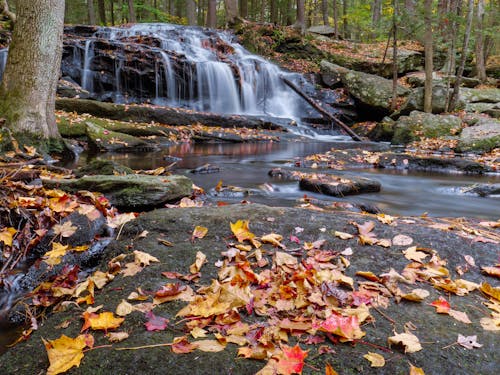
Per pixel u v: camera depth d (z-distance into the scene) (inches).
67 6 1243.8
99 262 110.9
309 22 1337.4
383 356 59.8
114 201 149.5
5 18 573.6
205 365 57.2
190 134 430.0
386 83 638.5
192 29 811.4
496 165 305.4
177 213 122.2
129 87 563.2
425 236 109.0
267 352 58.9
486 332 67.6
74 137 339.9
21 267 107.6
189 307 71.1
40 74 254.2
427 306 75.5
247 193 195.2
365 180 216.7
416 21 567.8
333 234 109.1
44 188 154.2
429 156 348.2
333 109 634.2
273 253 97.6
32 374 57.6
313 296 74.9
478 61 738.8
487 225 142.6
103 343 62.8
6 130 231.6
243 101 650.2
